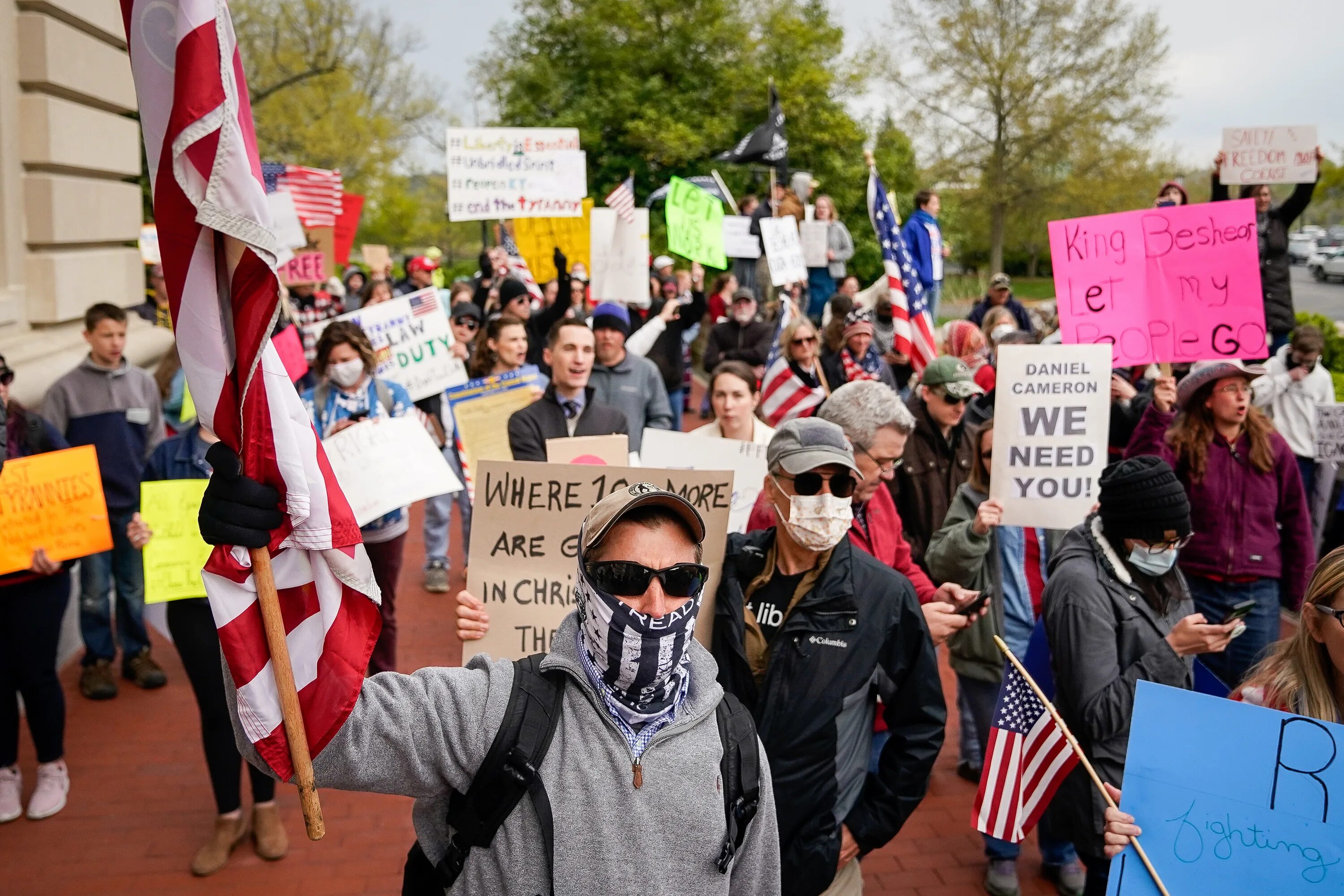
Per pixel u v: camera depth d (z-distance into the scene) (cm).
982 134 3425
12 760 500
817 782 287
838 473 294
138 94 170
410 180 4181
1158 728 263
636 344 1070
